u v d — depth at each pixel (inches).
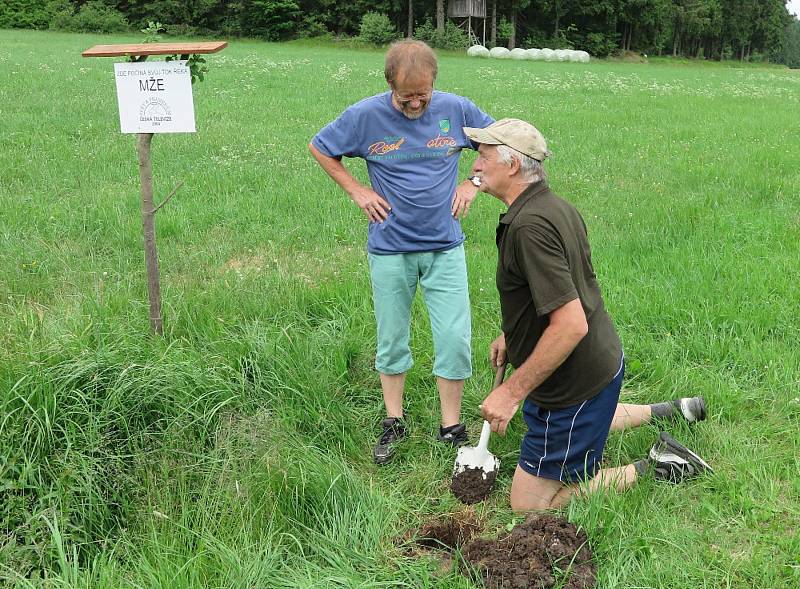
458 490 131.6
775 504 125.9
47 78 676.1
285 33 1987.0
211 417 133.9
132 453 128.3
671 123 569.3
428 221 138.1
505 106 641.6
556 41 2294.5
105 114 494.3
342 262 241.4
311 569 111.7
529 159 112.0
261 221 285.1
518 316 117.6
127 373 134.6
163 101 147.6
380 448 143.3
